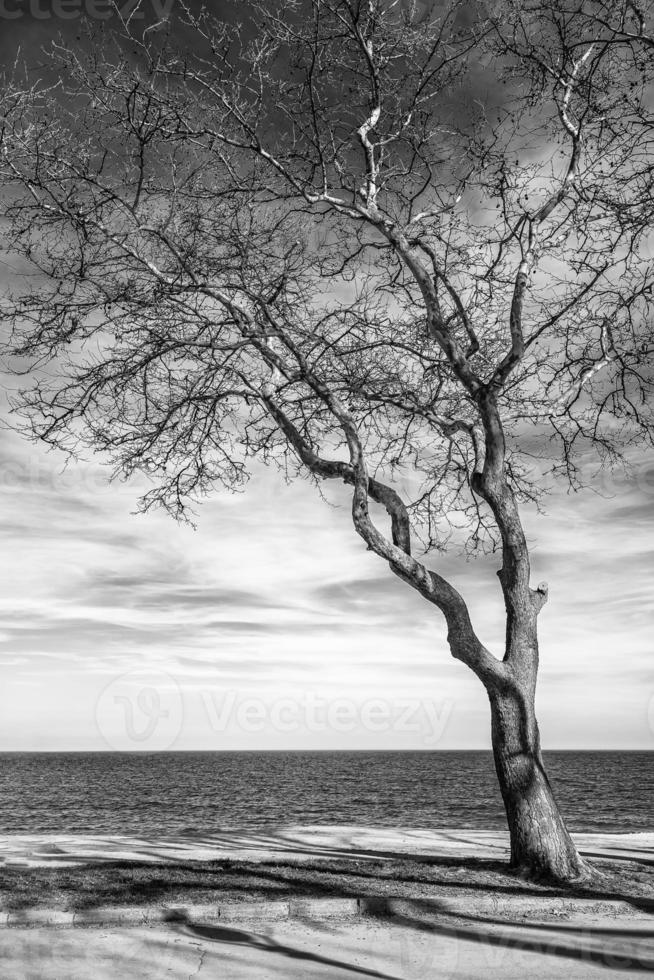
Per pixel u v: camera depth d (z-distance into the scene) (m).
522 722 10.04
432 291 10.70
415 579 10.06
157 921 7.59
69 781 77.88
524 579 10.48
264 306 10.59
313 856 11.96
